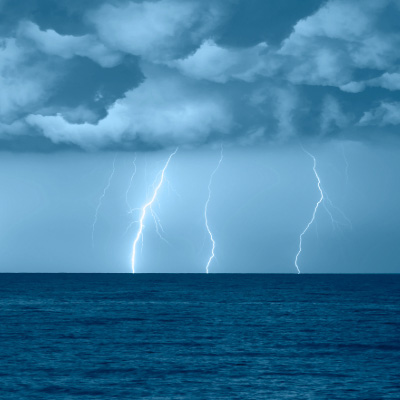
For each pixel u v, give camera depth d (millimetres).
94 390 27328
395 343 41094
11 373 30375
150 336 43844
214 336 44125
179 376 30172
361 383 28734
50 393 26719
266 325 51469
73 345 39188
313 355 36188
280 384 28531
